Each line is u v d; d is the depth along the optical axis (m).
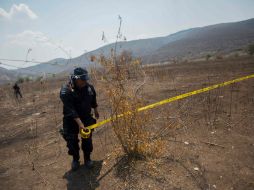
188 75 14.89
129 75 3.97
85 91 3.87
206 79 12.18
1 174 4.44
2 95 18.00
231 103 6.96
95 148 4.89
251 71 13.74
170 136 5.00
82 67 3.82
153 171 3.82
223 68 17.28
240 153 4.20
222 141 4.68
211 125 5.46
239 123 5.45
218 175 3.65
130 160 4.14
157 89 9.94
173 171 3.79
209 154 4.23
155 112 6.64
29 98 14.07
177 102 7.47
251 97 7.39
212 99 7.55
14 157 5.09
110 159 4.33
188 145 4.57
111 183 3.71
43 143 5.64
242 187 3.39
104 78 3.90
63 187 3.80
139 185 3.57
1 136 6.57
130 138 4.10
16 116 8.91
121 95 3.97
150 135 4.81
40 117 8.19
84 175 4.01
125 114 4.02
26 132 6.62
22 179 4.18
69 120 3.90
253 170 3.72
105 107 7.82
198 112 6.38
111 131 5.68
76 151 4.08
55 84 21.52
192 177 3.64
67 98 3.77
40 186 3.91
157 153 4.19
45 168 4.45
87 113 3.96
